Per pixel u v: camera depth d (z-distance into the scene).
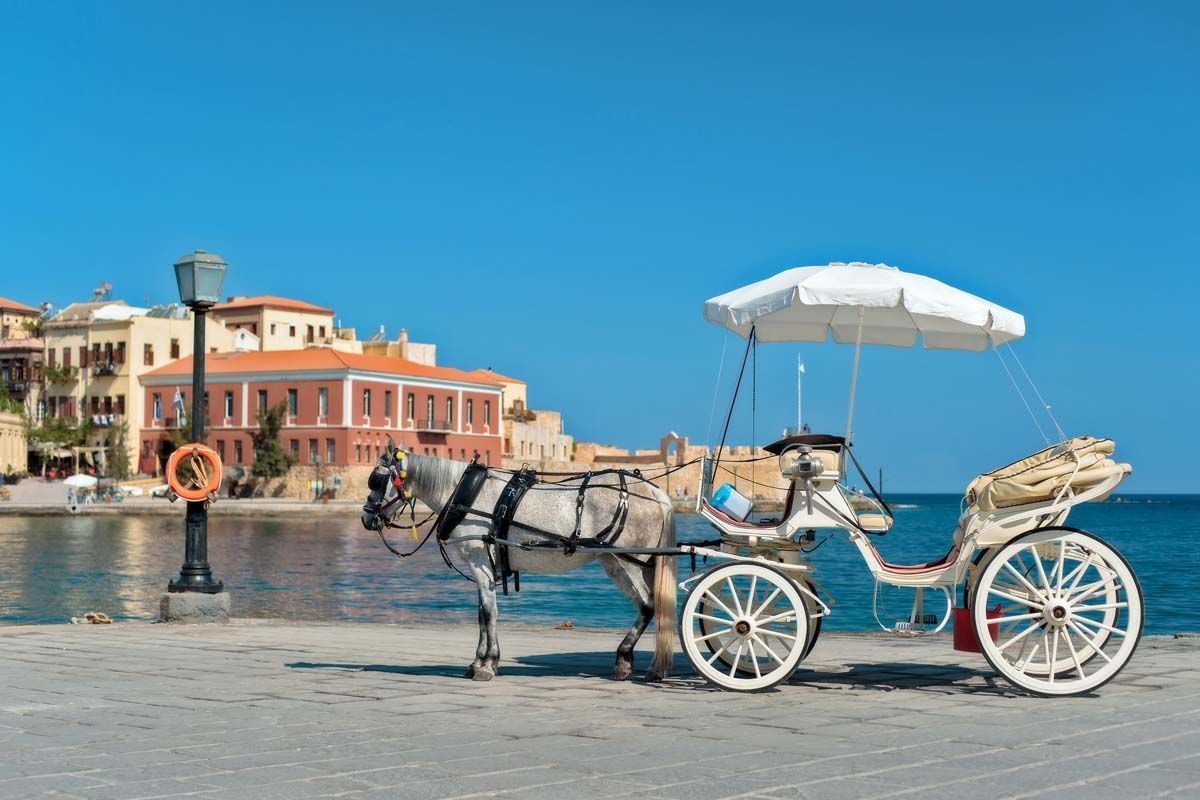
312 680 11.90
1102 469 10.56
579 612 33.16
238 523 87.31
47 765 7.91
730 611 11.13
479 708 10.09
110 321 116.69
